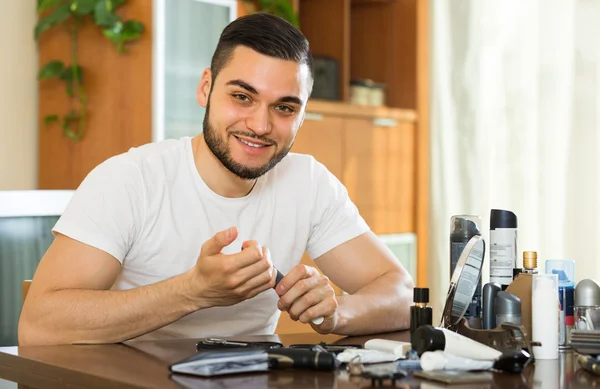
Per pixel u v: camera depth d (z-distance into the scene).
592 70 4.20
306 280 1.57
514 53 4.46
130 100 3.36
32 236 2.39
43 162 3.58
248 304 1.90
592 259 4.20
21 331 1.61
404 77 4.55
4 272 2.33
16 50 3.53
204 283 1.49
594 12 4.19
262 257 1.47
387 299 1.87
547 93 4.34
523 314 1.49
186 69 3.45
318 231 2.05
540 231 4.36
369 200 4.26
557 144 4.31
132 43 3.36
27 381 1.38
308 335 1.75
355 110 4.15
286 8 3.75
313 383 1.17
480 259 1.56
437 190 4.67
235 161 1.73
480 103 4.57
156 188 1.79
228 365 1.23
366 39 4.64
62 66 3.44
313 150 3.96
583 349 1.41
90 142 3.46
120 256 1.71
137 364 1.32
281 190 1.96
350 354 1.31
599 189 4.18
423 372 1.23
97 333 1.54
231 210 1.87
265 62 1.66
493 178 4.52
